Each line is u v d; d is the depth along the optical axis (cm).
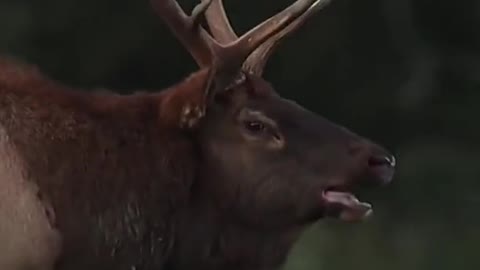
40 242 1516
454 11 4875
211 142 1623
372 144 1645
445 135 4675
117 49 4662
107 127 1586
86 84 4672
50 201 1530
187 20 1652
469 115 4703
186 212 1622
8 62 1592
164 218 1602
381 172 1633
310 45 4662
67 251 1539
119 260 1573
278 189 1623
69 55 4650
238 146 1625
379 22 4762
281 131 1627
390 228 3894
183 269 1634
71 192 1543
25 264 1511
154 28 4653
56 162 1542
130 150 1588
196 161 1622
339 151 1628
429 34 4838
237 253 1644
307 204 1627
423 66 4744
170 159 1603
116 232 1569
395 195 4175
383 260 3653
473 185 4222
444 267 3738
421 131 4697
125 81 4703
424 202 4156
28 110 1552
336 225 3700
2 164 1513
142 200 1586
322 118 1653
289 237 1653
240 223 1639
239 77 1633
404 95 4694
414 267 3678
